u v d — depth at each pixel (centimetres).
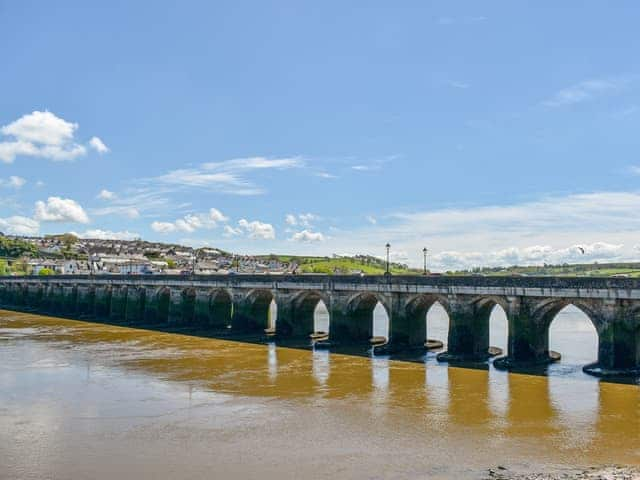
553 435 3189
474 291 5509
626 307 4684
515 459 2827
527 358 5191
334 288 6725
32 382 4609
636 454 2886
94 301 11162
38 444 3091
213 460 2847
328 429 3334
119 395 4166
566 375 4747
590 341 7025
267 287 7525
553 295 4981
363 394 4166
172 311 9075
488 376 4759
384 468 2723
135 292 10025
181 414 3662
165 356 5938
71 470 2733
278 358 5791
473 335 5653
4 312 12319
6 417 3600
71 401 3988
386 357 5812
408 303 6150
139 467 2764
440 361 5525
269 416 3609
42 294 13138
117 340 7331
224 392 4253
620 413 3603
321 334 7525
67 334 8044
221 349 6450
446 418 3534
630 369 4684
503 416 3569
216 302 8594
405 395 4125
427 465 2756
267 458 2869
